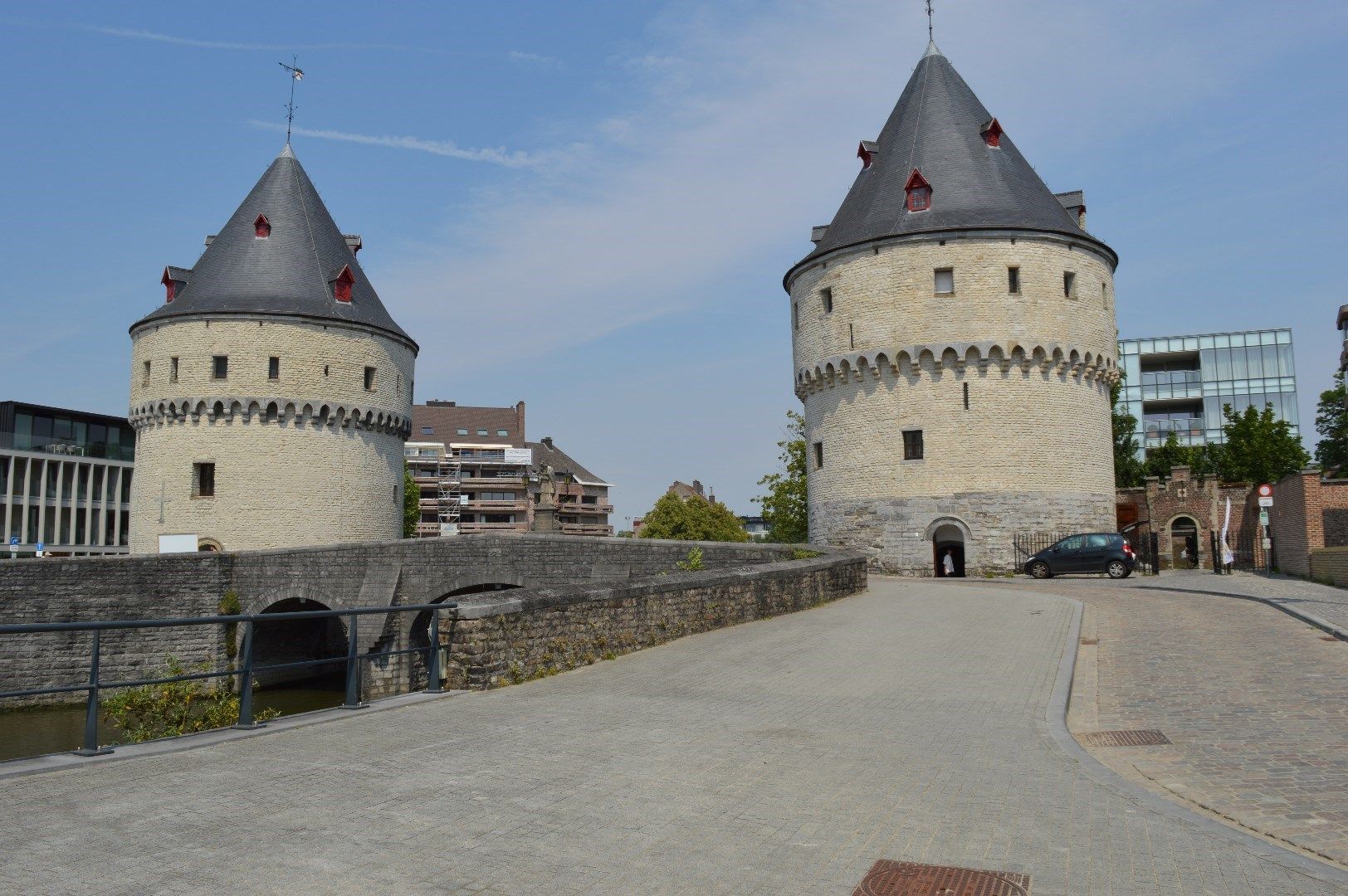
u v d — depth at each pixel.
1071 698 11.95
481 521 100.81
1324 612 17.67
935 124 37.00
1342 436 54.66
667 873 5.79
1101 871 5.88
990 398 33.94
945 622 18.56
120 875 5.52
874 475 35.12
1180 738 9.59
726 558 28.34
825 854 6.18
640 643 15.88
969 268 34.16
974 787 7.79
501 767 8.27
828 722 10.38
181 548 41.69
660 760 8.62
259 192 46.75
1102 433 36.00
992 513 33.53
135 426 45.94
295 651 37.81
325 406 44.22
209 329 43.25
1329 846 6.36
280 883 5.46
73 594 32.56
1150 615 19.28
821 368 36.72
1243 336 78.31
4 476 64.88
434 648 12.33
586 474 115.75
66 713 30.25
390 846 6.15
